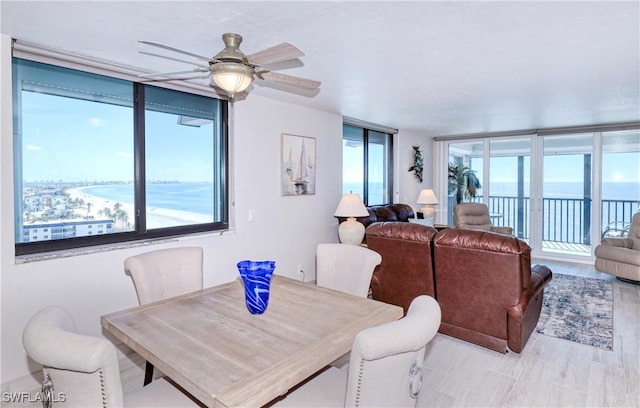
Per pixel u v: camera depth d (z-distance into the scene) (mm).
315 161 4582
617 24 2070
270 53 1817
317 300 1939
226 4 1835
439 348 2922
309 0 1789
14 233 2422
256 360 1296
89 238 2814
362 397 1160
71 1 1808
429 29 2139
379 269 3291
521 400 2242
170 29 2150
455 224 6168
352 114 4926
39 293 2449
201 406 1464
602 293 4324
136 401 1491
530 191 6457
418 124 5797
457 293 2900
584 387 2377
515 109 4551
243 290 2131
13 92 2443
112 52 2545
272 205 4055
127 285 2887
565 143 6172
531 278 2814
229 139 3701
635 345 2975
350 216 4273
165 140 3275
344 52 2529
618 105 4289
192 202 3502
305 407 1458
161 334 1514
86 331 2672
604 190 5859
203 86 3383
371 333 1108
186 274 2293
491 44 2385
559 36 2248
